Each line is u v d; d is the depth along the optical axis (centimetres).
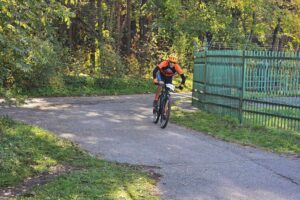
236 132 1016
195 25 2302
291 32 2753
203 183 633
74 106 1461
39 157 721
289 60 1011
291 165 744
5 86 1582
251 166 732
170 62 1115
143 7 2503
